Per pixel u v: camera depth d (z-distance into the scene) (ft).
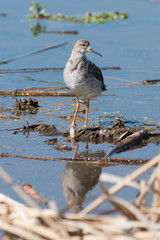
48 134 39.45
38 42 74.08
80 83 41.39
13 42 73.36
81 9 96.53
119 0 106.83
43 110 46.80
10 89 52.90
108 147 36.99
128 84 57.06
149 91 54.80
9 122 42.29
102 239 20.01
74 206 26.27
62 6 98.73
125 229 21.56
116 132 39.75
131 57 68.69
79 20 89.15
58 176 30.48
